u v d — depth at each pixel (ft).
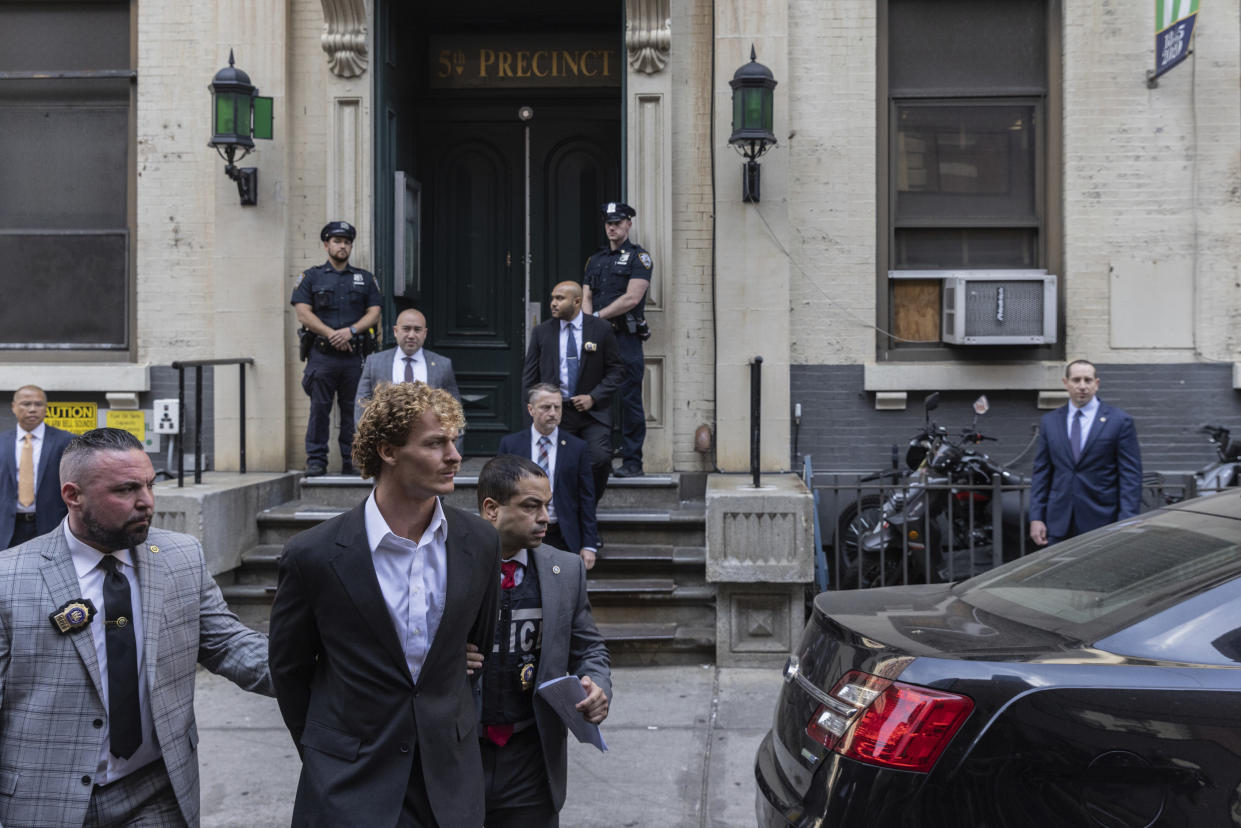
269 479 27.04
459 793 9.43
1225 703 9.66
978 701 9.80
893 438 28.48
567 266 32.78
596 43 32.50
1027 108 28.86
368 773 9.21
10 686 9.52
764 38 27.81
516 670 11.44
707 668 23.57
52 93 30.50
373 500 9.66
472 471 29.22
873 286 28.32
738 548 23.16
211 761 18.78
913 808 9.76
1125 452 22.06
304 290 27.48
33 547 9.92
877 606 12.36
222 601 10.97
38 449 22.43
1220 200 27.91
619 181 32.68
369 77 28.73
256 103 27.81
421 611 9.51
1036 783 9.57
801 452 28.50
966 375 28.07
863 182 28.30
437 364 25.30
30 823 9.41
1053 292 27.73
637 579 24.95
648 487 26.81
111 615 9.83
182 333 29.63
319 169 29.12
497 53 32.63
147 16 29.55
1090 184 28.17
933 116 28.94
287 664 9.66
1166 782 9.51
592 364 24.50
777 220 27.73
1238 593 10.41
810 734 10.94
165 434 29.68
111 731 9.70
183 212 29.55
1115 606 11.02
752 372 24.57
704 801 16.96
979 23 28.89
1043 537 22.81
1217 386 27.99
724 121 27.89
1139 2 28.02
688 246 28.50
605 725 20.26
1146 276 28.07
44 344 30.45
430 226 32.94
